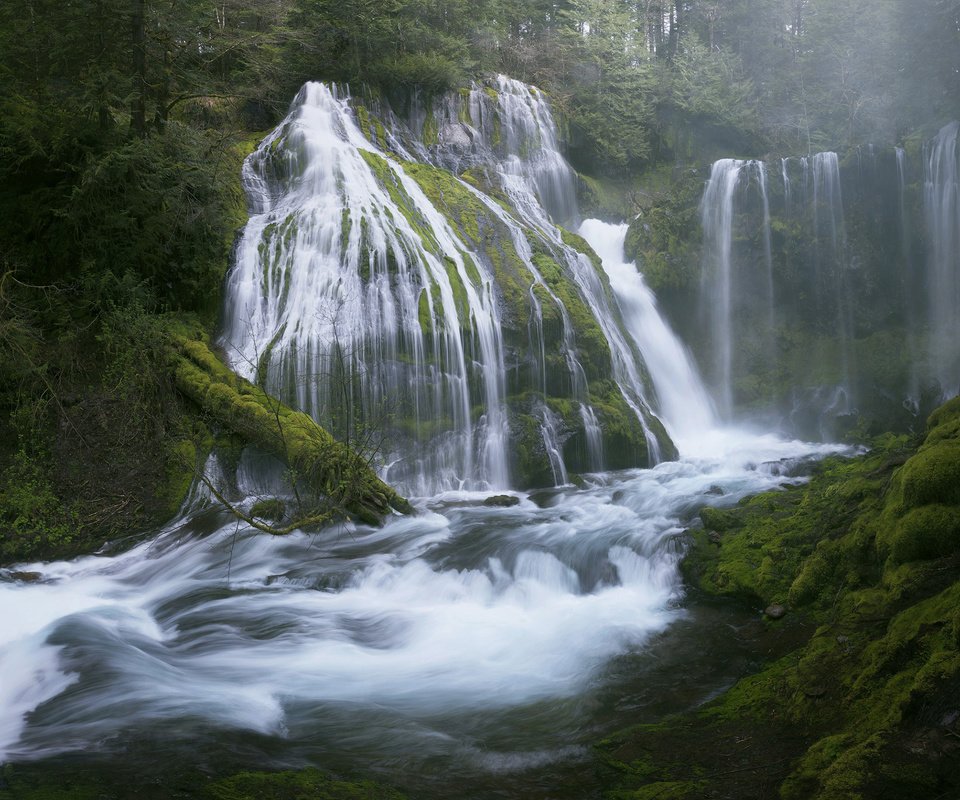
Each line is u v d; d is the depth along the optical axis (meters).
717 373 19.23
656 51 33.41
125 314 13.88
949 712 5.04
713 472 14.22
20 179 15.51
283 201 16.88
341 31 20.58
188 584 10.23
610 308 17.53
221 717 6.77
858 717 5.56
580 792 5.54
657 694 6.92
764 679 6.66
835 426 17.77
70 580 10.69
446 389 14.27
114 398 13.39
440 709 6.89
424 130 20.59
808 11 30.88
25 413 13.15
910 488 7.13
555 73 25.53
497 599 9.45
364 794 5.45
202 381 13.37
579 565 9.80
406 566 10.13
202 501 12.68
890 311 19.47
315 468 12.00
